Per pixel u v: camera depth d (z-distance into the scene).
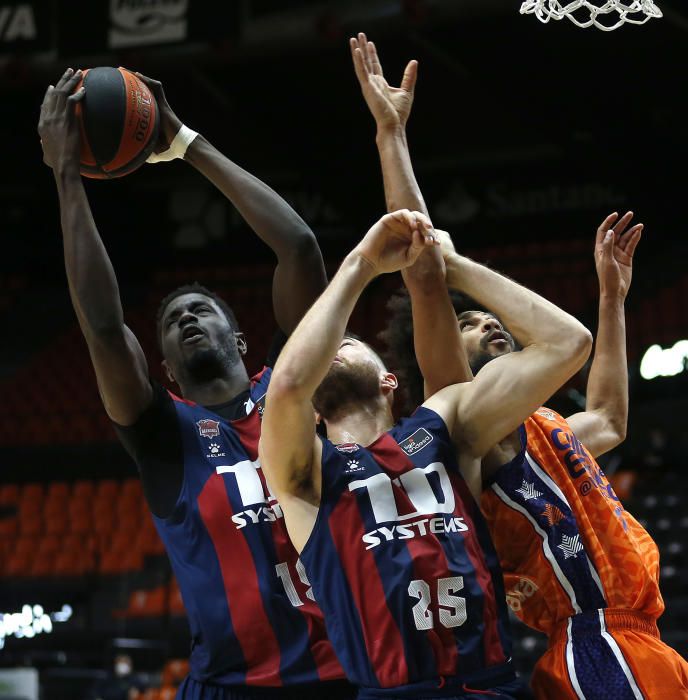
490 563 2.71
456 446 2.83
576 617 2.97
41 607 15.55
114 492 17.94
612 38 17.47
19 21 17.66
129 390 3.21
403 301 3.61
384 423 2.94
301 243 3.52
